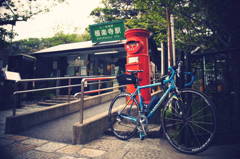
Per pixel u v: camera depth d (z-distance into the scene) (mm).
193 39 4977
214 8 3102
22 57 10773
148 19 5684
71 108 5836
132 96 3180
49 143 3006
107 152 2562
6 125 3703
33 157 2393
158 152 2512
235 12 3021
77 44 12844
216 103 2752
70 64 11188
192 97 2686
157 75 8586
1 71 6922
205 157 2197
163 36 5996
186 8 3842
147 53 4699
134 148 2711
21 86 10266
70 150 2656
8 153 2539
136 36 4668
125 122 3717
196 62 3105
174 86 2633
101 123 3523
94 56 10852
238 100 2631
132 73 3266
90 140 3143
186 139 2592
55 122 4633
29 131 3805
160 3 3902
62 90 11203
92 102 6855
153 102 2934
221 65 2939
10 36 10312
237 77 2693
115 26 9289
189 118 2498
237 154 2193
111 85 11047
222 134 2564
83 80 3209
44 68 11953
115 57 10578
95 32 9820
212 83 2979
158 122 3957
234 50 2529
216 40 4293
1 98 7352
